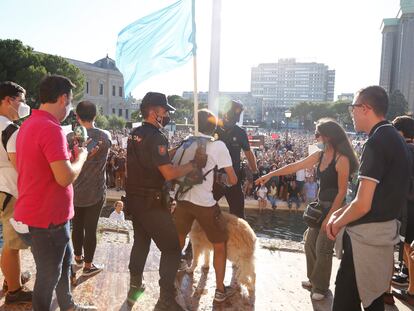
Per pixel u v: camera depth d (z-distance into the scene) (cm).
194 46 375
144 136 315
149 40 390
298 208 1814
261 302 386
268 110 14188
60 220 266
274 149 3144
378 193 249
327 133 386
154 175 319
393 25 12950
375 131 252
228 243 391
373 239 249
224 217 400
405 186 252
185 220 382
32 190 257
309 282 430
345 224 247
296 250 568
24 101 346
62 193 267
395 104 10206
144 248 360
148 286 405
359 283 254
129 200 328
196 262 436
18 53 4462
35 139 254
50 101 264
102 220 703
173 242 326
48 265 265
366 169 243
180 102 9519
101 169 409
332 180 391
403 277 448
